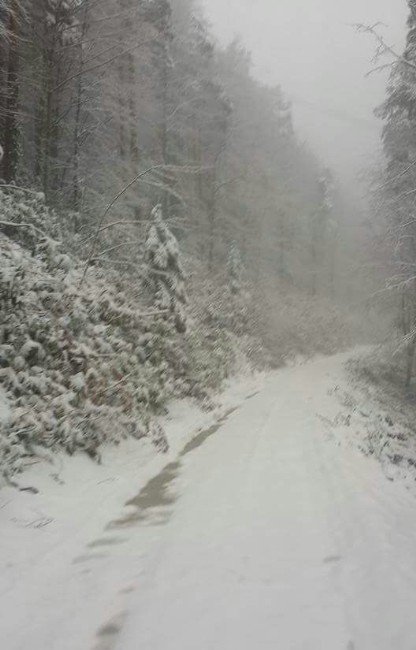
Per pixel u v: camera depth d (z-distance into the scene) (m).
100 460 6.91
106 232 13.51
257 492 6.00
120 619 3.38
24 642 3.12
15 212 9.65
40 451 6.15
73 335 7.76
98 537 4.83
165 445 8.23
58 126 15.86
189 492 6.10
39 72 14.03
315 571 3.98
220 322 18.45
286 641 3.01
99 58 16.50
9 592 3.71
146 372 9.66
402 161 17.31
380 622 3.23
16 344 6.82
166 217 20.28
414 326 17.66
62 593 3.76
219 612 3.37
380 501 6.08
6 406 5.90
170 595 3.64
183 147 25.03
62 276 8.10
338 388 16.91
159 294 12.14
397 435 12.27
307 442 8.63
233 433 9.56
